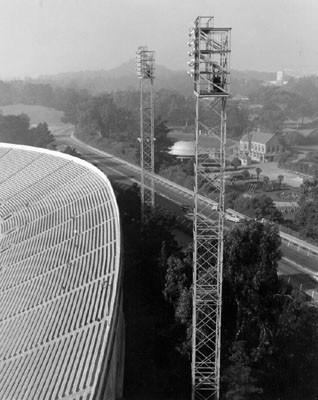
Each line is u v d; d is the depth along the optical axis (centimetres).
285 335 4744
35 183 8481
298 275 6788
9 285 4972
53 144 16675
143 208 6875
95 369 3181
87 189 7344
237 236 4838
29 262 5400
